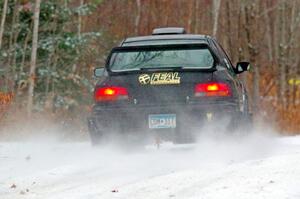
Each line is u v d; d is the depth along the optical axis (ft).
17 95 199.11
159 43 107.34
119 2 314.35
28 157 103.24
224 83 103.60
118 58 107.55
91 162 97.66
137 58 106.93
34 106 207.10
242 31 274.98
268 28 325.62
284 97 278.87
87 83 223.10
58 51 226.99
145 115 104.27
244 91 118.62
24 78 215.72
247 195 67.26
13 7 227.61
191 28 336.29
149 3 324.19
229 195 67.72
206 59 105.60
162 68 104.63
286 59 294.66
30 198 71.67
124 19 315.37
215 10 290.97
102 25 307.17
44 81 221.66
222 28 329.31
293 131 200.85
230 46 282.97
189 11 322.96
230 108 103.14
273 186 70.79
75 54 230.89
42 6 224.33
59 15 227.20
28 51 226.58
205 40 108.47
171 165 92.27
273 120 208.95
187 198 67.46
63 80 223.30
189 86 103.91
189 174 82.48
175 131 104.37
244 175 78.64
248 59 274.98
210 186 73.05
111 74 105.81
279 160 89.20
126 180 80.89
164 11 324.39
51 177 85.15
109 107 105.29
